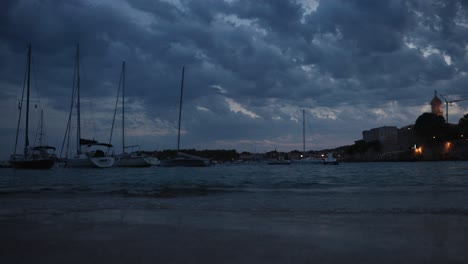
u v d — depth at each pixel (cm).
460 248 507
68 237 593
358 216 819
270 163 13475
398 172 4191
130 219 789
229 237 589
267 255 473
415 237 584
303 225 704
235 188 1758
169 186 1930
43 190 1672
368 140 17775
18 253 491
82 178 3014
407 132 15475
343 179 2669
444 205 1017
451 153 13088
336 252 488
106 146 6053
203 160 7081
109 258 462
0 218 809
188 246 525
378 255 472
